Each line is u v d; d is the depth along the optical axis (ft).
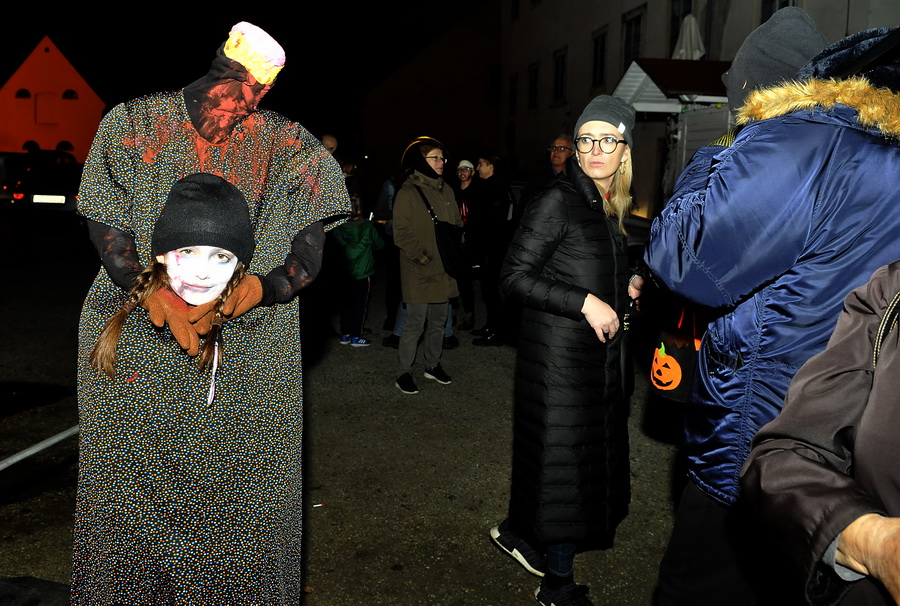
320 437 15.24
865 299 3.83
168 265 6.18
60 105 129.80
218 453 6.61
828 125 5.04
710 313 5.66
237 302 6.29
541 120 84.17
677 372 7.02
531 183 20.33
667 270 5.53
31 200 51.37
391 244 22.84
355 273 22.06
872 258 4.99
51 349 21.61
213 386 6.40
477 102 99.76
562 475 8.67
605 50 66.80
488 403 17.61
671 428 15.97
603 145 8.66
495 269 22.70
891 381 3.52
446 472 13.67
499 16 98.63
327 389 18.40
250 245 6.48
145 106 6.36
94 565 6.57
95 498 6.51
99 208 6.29
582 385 8.61
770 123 5.22
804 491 3.47
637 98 38.68
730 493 5.58
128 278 6.24
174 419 6.50
